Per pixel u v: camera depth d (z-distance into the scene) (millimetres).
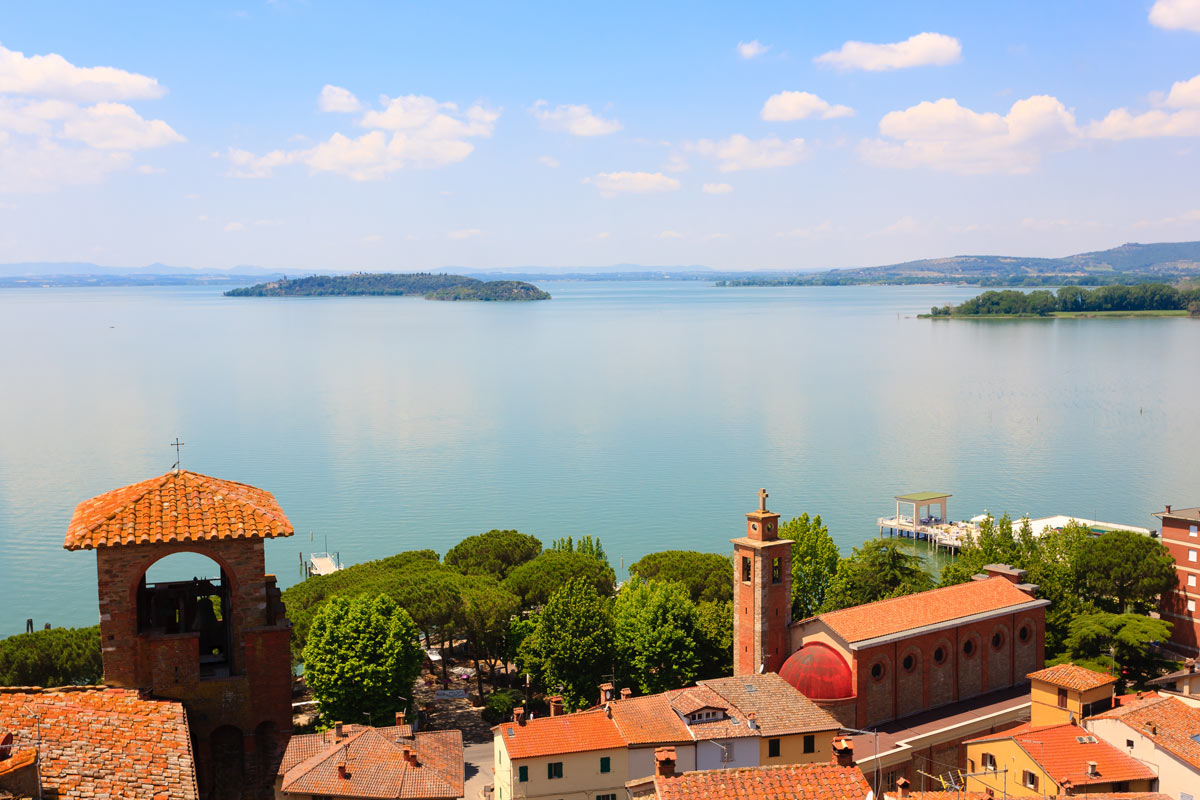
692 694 87000
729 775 50469
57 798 31859
